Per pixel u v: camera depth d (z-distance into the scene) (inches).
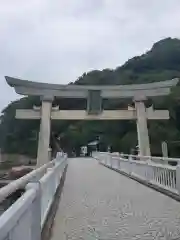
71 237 218.1
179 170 389.7
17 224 118.2
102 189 482.0
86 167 1065.5
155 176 503.8
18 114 1243.2
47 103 1233.4
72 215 291.7
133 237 218.4
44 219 248.2
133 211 309.7
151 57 3575.3
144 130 1229.1
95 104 1254.3
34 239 169.0
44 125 1211.2
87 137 2736.2
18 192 150.4
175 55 3570.4
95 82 3253.0
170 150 2039.9
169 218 277.9
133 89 1267.2
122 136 2568.9
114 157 954.7
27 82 1212.5
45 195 260.4
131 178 659.4
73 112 1267.2
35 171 205.2
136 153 1491.1
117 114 1270.9
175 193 405.1
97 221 266.8
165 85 1247.5
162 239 213.6
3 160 2222.0
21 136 2652.6
